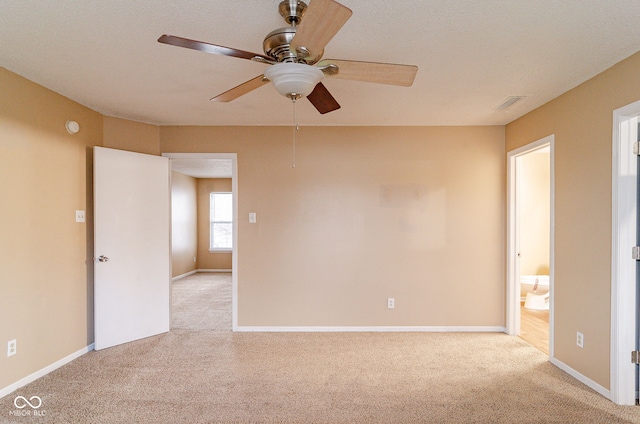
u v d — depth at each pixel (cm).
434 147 407
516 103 332
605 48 227
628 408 242
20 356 270
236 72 265
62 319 311
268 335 393
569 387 273
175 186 769
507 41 218
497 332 402
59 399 253
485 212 406
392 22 197
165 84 288
